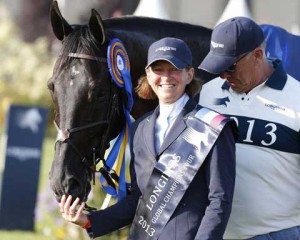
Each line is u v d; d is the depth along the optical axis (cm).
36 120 2083
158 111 911
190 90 902
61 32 1001
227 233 959
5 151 2072
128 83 990
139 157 905
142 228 880
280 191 939
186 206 867
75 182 941
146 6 2197
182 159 867
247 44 909
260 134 934
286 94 942
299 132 930
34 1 5025
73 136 943
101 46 979
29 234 2016
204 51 1096
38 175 2080
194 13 4347
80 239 1764
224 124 862
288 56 1125
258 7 4144
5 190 2073
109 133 984
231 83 938
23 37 4931
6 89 4397
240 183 941
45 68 4409
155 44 884
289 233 946
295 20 4000
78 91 948
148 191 877
